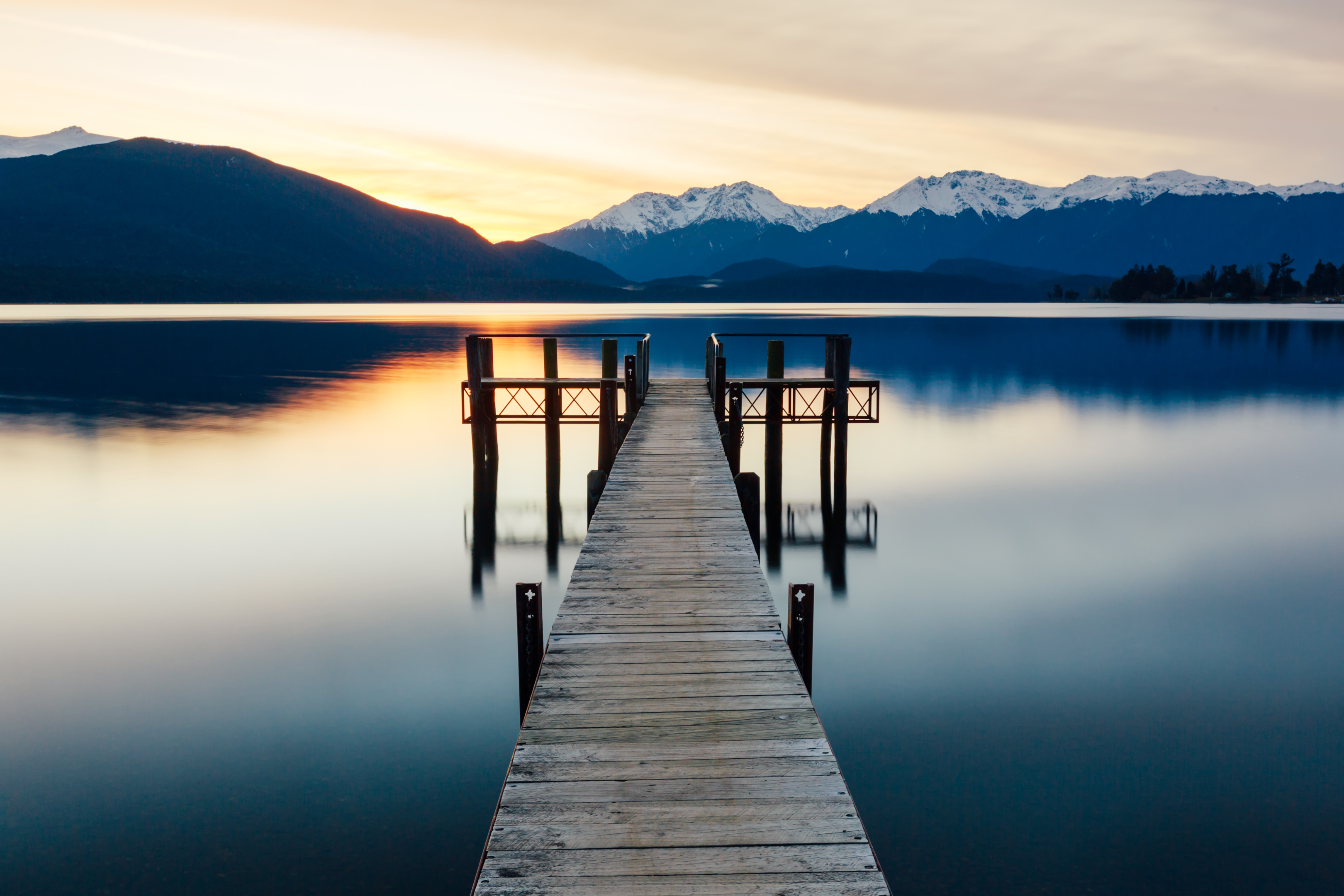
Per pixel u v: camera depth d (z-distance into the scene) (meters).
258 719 9.15
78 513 17.56
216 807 7.54
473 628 11.77
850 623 11.93
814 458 23.98
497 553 15.21
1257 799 7.71
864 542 15.74
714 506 10.48
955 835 7.18
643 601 7.59
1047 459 23.02
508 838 4.49
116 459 22.53
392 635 11.52
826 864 4.33
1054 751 8.51
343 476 20.95
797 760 5.21
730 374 39.19
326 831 7.20
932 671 10.38
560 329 75.00
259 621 11.98
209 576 13.88
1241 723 9.10
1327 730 8.91
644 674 6.28
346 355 51.25
